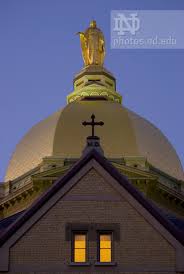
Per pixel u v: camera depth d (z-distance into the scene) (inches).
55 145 3540.8
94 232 2092.8
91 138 2209.6
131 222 2098.9
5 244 2068.2
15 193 3398.1
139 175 3312.0
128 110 3791.8
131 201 2112.5
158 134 3777.1
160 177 3535.9
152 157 3602.4
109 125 3624.5
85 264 2063.2
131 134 3612.2
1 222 2613.2
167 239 2075.5
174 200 3427.7
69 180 2132.1
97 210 2111.2
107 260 2076.8
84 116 3668.8
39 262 2063.2
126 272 2057.1
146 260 2064.5
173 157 3730.3
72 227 2095.2
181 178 3705.7
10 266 2052.2
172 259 2060.8
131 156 3464.6
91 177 2139.5
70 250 2076.8
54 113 3821.4
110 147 3533.5
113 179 2134.6
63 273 2057.1
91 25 4517.7
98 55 4426.7
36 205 2103.8
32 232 2086.6
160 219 2091.5
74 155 3489.2
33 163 3580.2
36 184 3289.9
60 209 2110.0
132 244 2079.2
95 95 4082.2
